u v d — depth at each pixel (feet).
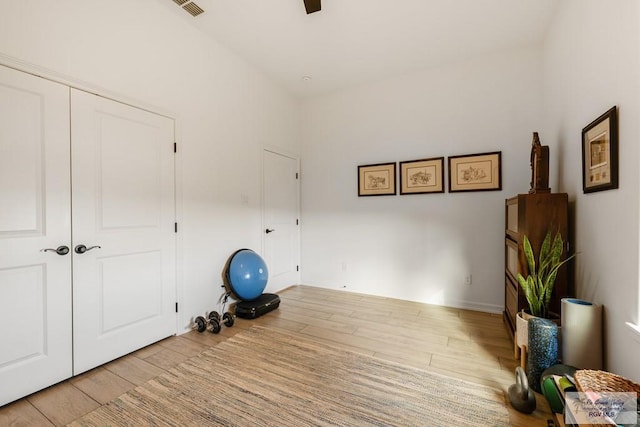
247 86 11.01
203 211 9.23
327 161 13.65
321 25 8.77
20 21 5.41
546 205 6.75
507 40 9.43
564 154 7.42
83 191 6.32
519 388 5.07
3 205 5.25
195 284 8.95
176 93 8.36
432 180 11.21
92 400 5.42
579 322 5.29
